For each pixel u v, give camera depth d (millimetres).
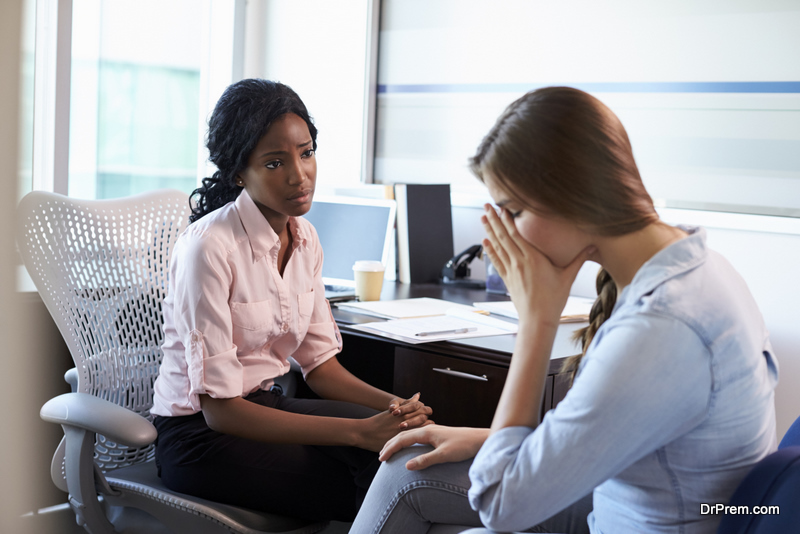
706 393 801
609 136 872
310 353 1621
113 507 1513
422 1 2613
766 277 2004
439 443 1104
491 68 2477
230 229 1439
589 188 864
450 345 1537
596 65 2268
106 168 2531
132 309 1646
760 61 1995
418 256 2371
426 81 2629
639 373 785
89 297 1570
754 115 2018
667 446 844
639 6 2174
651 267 853
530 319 952
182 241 1446
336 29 2779
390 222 2246
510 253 966
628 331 806
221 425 1360
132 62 2568
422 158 2668
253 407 1362
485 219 999
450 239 2494
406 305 1928
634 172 891
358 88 2744
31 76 817
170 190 1797
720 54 2055
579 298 2105
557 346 1562
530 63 2396
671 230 905
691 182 2137
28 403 826
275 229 1513
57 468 1468
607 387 792
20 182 759
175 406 1457
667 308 805
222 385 1353
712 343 800
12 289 792
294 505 1351
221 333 1369
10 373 805
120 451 1590
